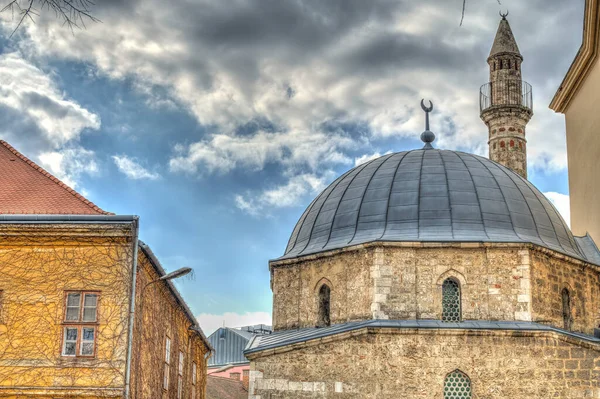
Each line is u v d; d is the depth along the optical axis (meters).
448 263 31.23
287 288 34.62
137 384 25.50
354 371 28.91
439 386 28.59
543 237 33.31
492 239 31.56
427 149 37.91
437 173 34.81
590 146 37.84
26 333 23.92
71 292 24.30
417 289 31.03
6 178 26.72
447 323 30.17
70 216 24.36
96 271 24.39
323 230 34.69
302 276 34.22
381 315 30.77
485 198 33.66
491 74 56.00
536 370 28.78
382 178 35.34
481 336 29.00
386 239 31.48
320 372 29.31
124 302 24.17
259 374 29.92
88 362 23.77
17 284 24.23
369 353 28.92
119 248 24.56
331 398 28.94
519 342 29.00
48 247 24.50
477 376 28.70
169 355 32.31
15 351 23.78
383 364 28.73
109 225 24.47
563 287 32.53
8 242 24.45
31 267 24.38
